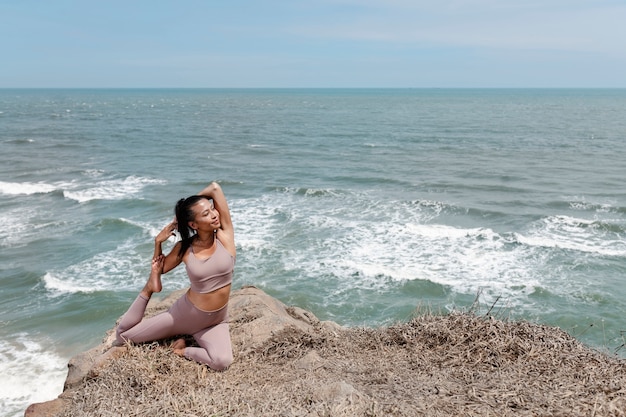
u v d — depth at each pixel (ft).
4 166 120.47
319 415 11.98
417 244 62.03
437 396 13.53
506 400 13.30
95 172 113.70
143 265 56.39
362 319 45.34
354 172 113.60
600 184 99.30
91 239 65.00
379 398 13.32
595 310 45.83
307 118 289.53
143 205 82.38
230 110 378.32
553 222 71.92
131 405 13.34
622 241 63.36
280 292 49.93
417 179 104.68
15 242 64.18
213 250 15.25
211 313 15.49
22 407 32.58
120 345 16.14
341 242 62.75
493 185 98.58
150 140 178.29
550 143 165.27
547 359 16.19
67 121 260.83
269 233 66.28
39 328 43.45
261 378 15.08
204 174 112.37
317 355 16.66
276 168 120.26
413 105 471.21
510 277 52.44
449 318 18.99
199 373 14.93
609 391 13.62
